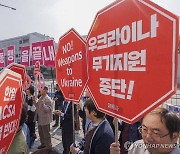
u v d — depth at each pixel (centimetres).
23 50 1028
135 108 141
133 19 141
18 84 164
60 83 283
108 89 166
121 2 150
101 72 174
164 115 146
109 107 165
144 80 134
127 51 147
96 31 177
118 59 155
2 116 144
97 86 178
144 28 133
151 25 128
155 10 125
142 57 135
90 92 187
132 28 142
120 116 154
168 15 118
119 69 154
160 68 124
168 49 119
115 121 163
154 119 146
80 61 238
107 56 166
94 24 179
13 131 161
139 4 135
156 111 150
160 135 144
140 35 136
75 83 251
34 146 648
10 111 154
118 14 153
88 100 260
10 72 151
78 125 530
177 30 115
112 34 160
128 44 146
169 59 119
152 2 127
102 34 171
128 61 146
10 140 157
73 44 251
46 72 4081
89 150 246
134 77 141
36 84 650
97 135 243
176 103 1528
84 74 233
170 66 118
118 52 155
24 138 223
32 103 654
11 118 156
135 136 320
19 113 168
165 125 143
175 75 116
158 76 125
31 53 980
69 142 520
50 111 610
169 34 118
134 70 141
